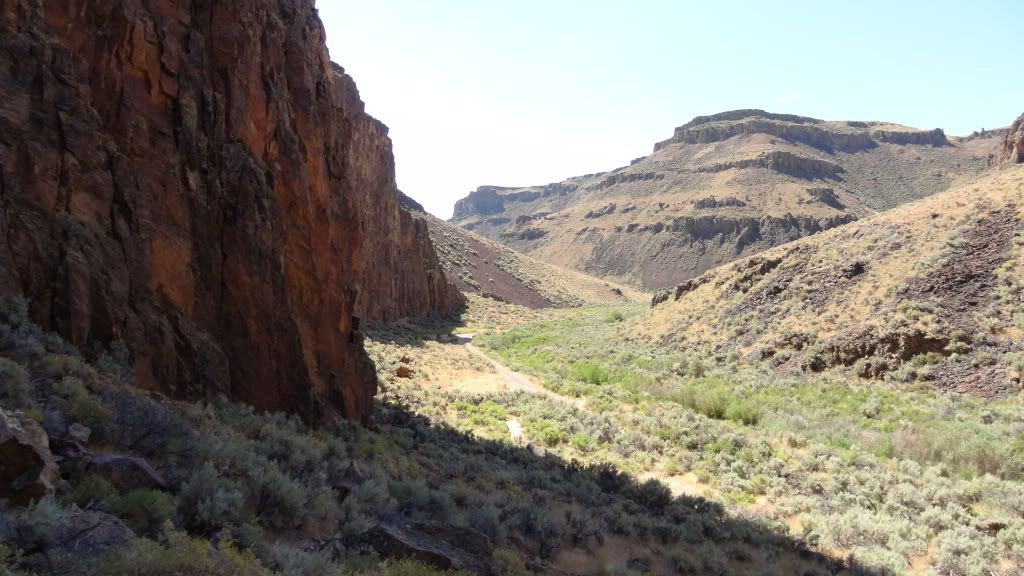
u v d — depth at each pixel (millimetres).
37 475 6441
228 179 16375
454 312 104562
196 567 5949
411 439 22469
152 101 15156
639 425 33500
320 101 22594
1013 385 34156
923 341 40125
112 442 8977
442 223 176375
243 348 15914
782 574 15148
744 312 57906
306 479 11398
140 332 13133
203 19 16906
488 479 18422
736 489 23766
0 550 4871
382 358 45562
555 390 44844
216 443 10180
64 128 12758
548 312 134750
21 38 12562
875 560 16703
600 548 14047
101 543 5758
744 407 36219
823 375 42406
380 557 8727
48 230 12086
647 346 62719
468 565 9102
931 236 50562
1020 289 40594
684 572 13828
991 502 21672
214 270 15688
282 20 20906
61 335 11734
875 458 27422
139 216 13930
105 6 14375
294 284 18859
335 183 23094
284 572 6949
